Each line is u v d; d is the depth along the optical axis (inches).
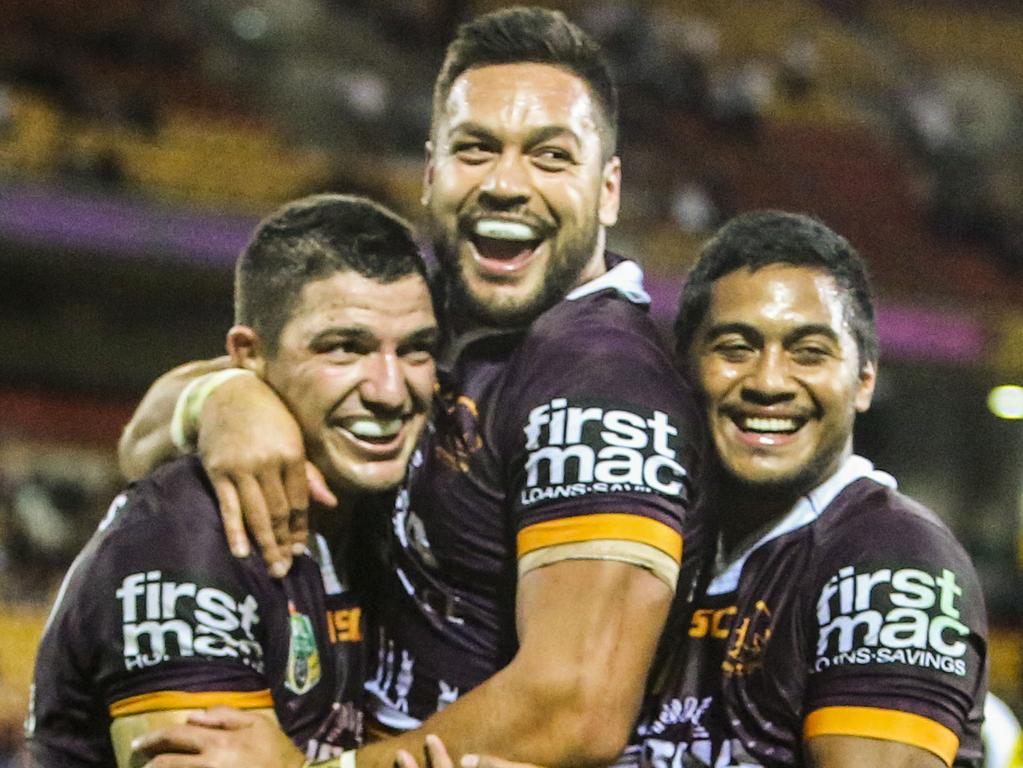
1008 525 637.3
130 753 107.6
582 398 110.7
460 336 122.1
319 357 112.4
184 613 107.4
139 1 660.1
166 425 119.6
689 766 117.1
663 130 691.4
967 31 888.9
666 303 553.6
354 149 619.5
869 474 123.0
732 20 816.3
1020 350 600.1
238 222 496.4
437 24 718.5
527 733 104.0
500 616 117.5
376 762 106.3
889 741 109.0
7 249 473.4
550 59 120.8
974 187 742.5
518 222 117.7
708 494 118.1
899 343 585.9
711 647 119.3
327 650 116.6
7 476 518.0
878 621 111.6
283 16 692.7
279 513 110.3
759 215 124.3
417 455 120.8
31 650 407.8
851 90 800.9
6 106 542.9
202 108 604.4
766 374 117.1
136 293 541.6
